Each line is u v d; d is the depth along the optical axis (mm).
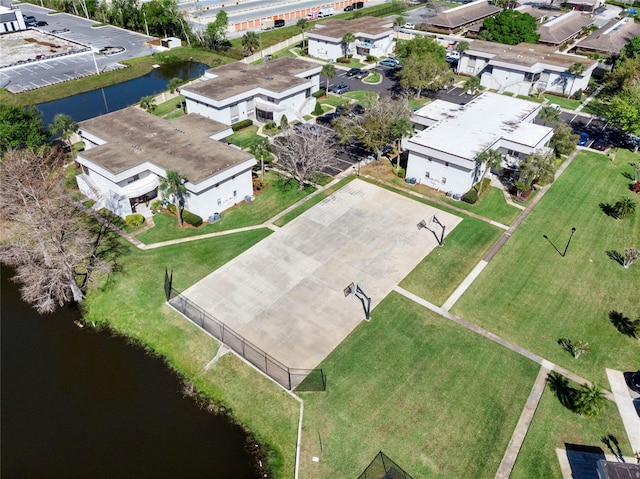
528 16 90500
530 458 26781
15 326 36719
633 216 47344
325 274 39625
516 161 52219
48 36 109125
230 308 36312
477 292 37969
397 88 77750
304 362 32188
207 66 94000
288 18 123062
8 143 52219
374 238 43844
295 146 50969
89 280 39312
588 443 27547
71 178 51656
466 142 50594
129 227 44969
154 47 101875
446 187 50406
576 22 103188
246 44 93375
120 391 31422
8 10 112250
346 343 33531
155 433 29094
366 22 98188
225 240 43438
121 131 52938
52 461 27766
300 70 73000
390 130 52219
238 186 47688
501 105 60688
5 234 43812
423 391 30281
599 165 56344
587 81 77750
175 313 36031
